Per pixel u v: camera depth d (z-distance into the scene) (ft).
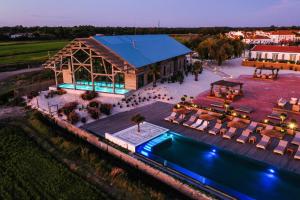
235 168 57.31
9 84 151.74
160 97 111.04
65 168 59.47
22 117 93.66
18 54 267.59
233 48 207.62
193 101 106.63
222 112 84.12
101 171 57.88
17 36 455.63
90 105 96.84
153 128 77.00
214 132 73.72
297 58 202.90
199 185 50.78
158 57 136.77
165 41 179.63
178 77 142.61
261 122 75.66
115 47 121.29
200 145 68.39
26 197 49.60
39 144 72.84
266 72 173.58
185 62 181.68
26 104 106.83
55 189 52.01
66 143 70.44
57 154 66.64
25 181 54.65
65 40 435.53
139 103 103.65
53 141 73.67
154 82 125.18
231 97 107.04
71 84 129.80
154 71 125.29
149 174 56.95
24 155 65.46
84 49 114.01
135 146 64.23
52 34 483.51
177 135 73.97
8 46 335.26
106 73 116.78
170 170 56.24
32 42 395.14
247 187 50.57
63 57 122.72
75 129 78.28
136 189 51.78
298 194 48.32
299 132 68.13
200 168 57.67
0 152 67.00
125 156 62.80
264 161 59.36
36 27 646.74
